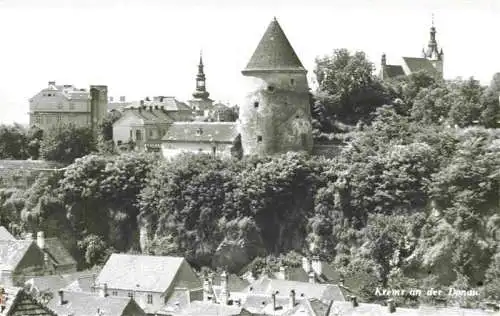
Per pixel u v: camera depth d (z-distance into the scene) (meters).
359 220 174.25
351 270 166.25
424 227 167.25
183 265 153.12
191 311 126.94
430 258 163.88
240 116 192.88
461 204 165.50
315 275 155.50
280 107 188.38
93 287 151.12
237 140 192.62
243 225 177.50
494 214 164.00
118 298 124.25
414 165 172.38
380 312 118.25
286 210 180.62
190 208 182.50
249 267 175.25
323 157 185.38
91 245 190.50
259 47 191.38
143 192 190.00
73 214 195.88
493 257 160.75
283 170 179.50
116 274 154.50
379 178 173.75
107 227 194.00
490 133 178.12
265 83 188.88
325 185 179.12
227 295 136.38
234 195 180.25
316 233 175.75
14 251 163.62
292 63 189.75
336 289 137.25
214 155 189.75
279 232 179.88
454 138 178.38
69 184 196.38
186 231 182.62
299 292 139.00
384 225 168.00
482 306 147.38
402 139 182.00
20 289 60.25
